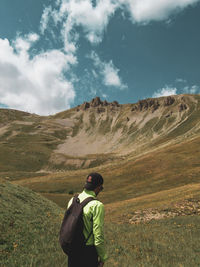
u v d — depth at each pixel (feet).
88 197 11.42
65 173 439.22
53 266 20.53
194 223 60.90
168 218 77.82
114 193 213.46
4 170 604.90
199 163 278.05
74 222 10.65
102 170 377.91
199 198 96.17
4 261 21.93
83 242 10.67
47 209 66.59
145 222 76.74
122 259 25.23
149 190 208.33
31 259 21.68
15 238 30.96
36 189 285.43
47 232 37.50
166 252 30.83
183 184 210.18
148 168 299.58
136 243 36.19
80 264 10.69
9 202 53.31
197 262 26.23
